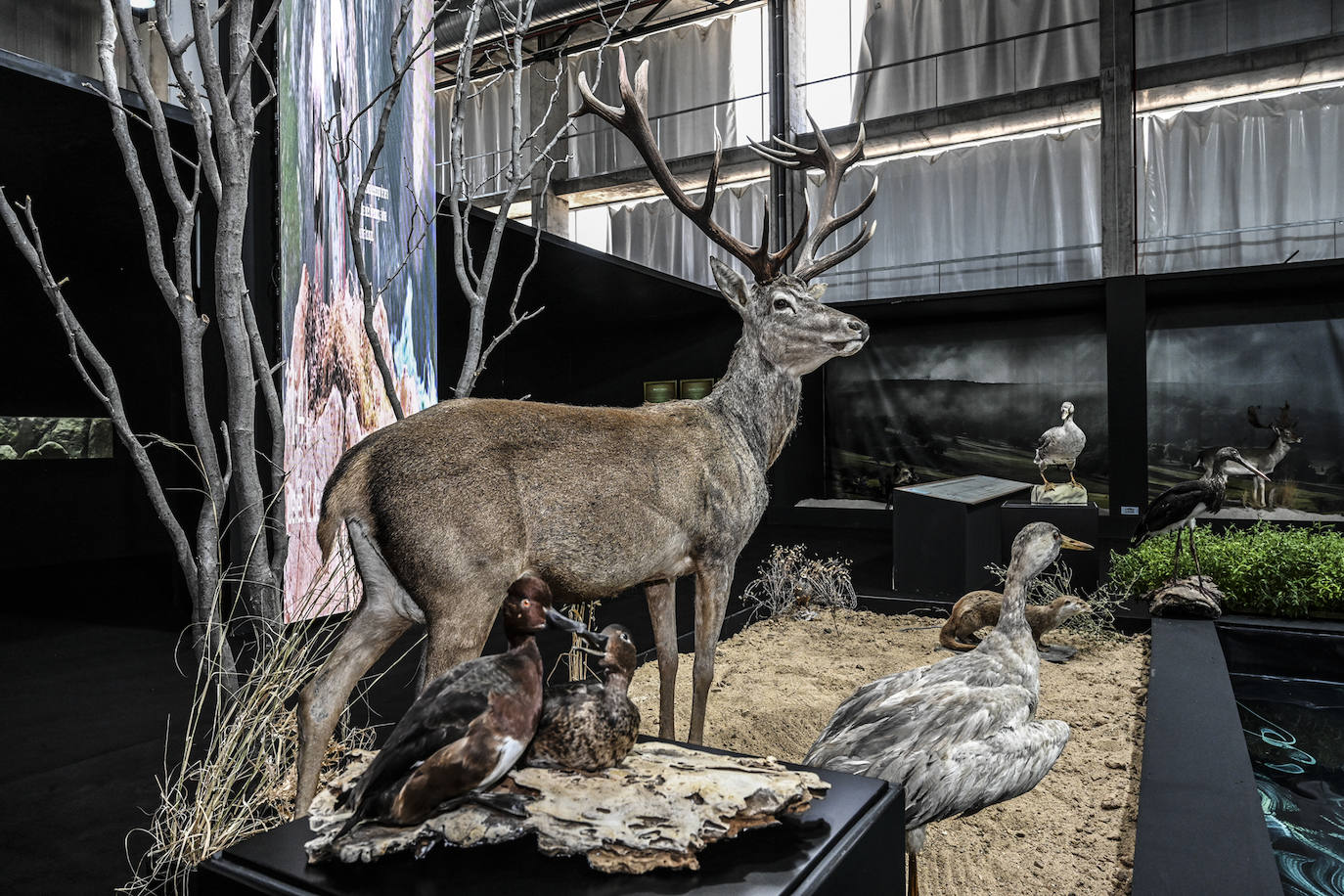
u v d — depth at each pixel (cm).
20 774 339
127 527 1081
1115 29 1185
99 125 568
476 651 210
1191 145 1212
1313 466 1094
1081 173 1277
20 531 988
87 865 257
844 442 1398
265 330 555
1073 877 256
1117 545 1017
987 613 494
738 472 271
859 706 239
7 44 722
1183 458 1158
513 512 214
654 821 135
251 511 263
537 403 238
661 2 1445
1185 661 451
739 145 1486
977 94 1327
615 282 1130
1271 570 566
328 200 519
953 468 1328
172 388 741
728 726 394
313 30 507
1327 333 1090
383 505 205
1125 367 1098
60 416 1018
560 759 144
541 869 133
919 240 1376
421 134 601
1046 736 221
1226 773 289
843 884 139
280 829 148
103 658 552
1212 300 1142
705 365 1447
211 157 251
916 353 1348
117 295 1045
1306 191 1157
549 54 882
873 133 1338
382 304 563
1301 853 283
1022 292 1141
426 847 136
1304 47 1095
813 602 677
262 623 270
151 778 335
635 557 239
